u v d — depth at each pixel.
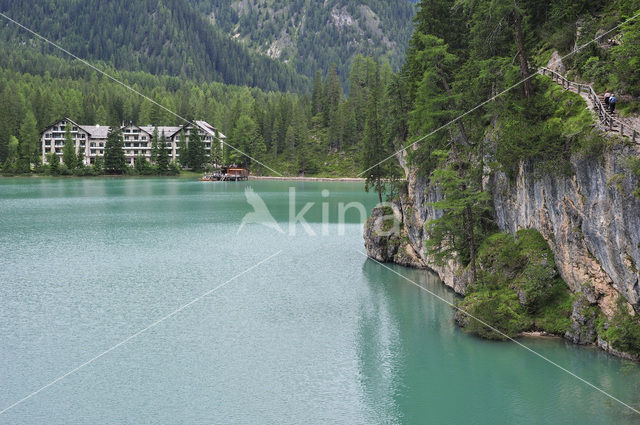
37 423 26.72
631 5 35.25
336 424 26.78
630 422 25.98
